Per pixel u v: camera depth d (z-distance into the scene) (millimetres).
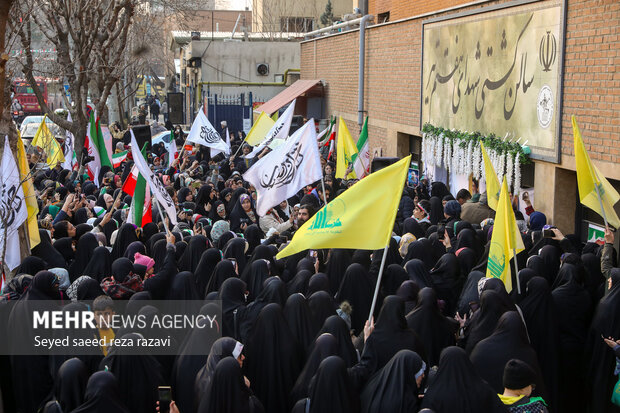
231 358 5480
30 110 50062
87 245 9469
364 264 9148
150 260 8445
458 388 5172
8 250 8805
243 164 18312
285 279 9156
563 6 10891
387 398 5398
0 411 6688
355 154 14117
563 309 7480
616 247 10102
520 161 12094
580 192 8008
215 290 8141
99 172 17234
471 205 11875
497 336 6203
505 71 12789
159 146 25672
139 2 25234
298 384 5984
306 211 9961
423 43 16797
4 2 7633
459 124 14836
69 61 19859
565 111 11031
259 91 35500
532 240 9781
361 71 21406
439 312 7039
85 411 5363
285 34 43312
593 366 7062
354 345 6902
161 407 5391
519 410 5230
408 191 13789
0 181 8516
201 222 11258
